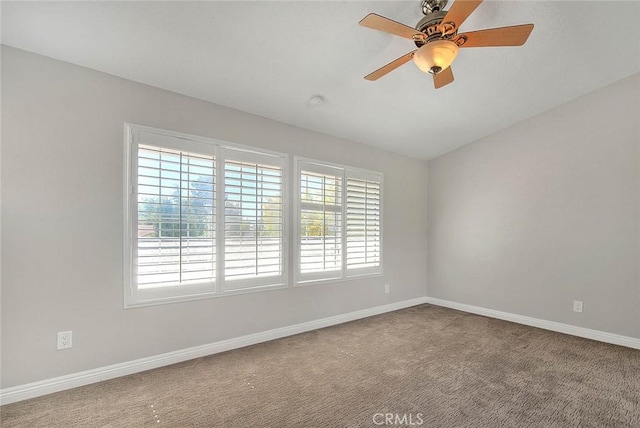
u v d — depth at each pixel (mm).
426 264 4977
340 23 2154
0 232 2088
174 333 2721
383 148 4434
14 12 1859
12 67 2137
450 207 4680
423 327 3719
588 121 3389
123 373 2475
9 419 1915
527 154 3857
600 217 3309
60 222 2271
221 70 2553
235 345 3043
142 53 2293
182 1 1887
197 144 2871
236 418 1934
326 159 3838
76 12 1894
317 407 2057
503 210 4082
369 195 4258
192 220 2803
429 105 3363
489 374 2521
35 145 2195
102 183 2430
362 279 4156
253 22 2088
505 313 4043
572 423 1900
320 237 3717
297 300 3514
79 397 2162
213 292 2918
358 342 3223
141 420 1909
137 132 2576
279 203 3381
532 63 2797
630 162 3135
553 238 3639
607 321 3248
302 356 2861
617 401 2133
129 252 2521
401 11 2121
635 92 3107
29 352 2158
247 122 3203
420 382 2389
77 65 2355
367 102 3201
